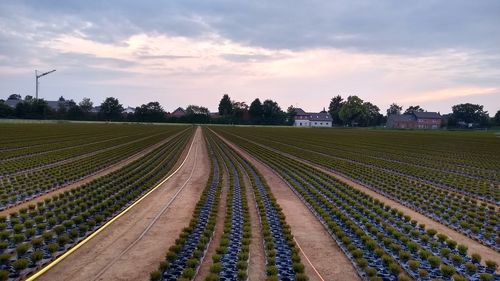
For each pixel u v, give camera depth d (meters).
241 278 14.20
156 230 19.59
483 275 14.98
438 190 31.53
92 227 19.86
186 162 45.50
